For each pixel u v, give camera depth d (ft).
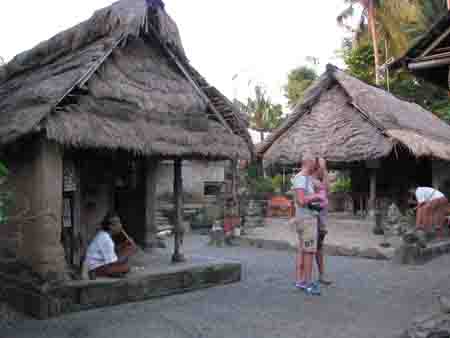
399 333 15.02
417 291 20.65
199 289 21.58
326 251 32.17
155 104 21.94
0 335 15.34
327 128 39.91
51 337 15.12
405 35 70.79
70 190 20.89
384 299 19.39
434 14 67.10
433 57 17.33
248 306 18.57
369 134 36.58
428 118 49.26
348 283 22.43
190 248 35.99
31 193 18.51
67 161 20.72
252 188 58.13
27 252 18.72
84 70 18.90
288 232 39.70
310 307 18.31
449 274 24.31
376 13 72.69
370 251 29.99
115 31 21.61
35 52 25.20
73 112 18.34
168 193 50.55
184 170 52.03
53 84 18.61
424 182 44.65
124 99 20.72
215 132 23.86
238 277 23.24
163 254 25.57
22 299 18.30
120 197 29.01
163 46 23.72
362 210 48.49
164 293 20.36
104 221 20.72
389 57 75.20
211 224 48.80
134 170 28.04
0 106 20.48
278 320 16.71
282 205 52.01
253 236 37.55
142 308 18.38
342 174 63.82
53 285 17.81
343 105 39.88
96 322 16.62
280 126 43.29
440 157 35.68
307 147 40.27
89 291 18.26
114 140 18.69
